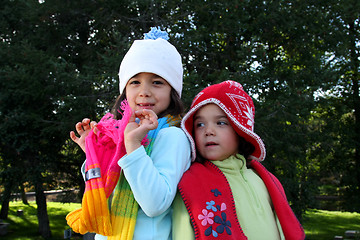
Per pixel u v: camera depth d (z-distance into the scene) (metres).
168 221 1.48
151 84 1.57
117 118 1.78
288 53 10.46
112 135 1.46
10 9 10.83
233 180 1.64
